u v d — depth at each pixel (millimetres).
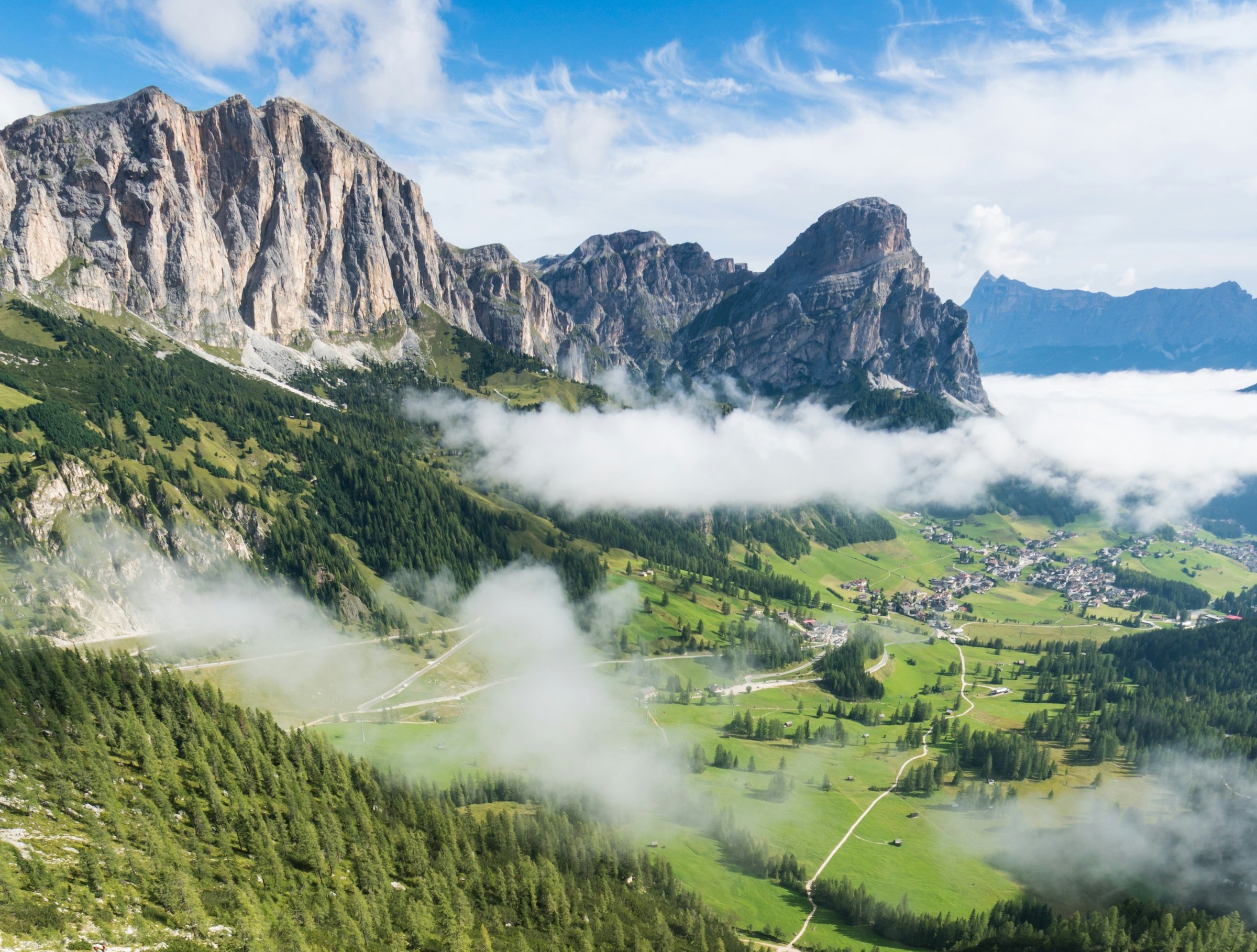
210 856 115125
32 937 75812
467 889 142625
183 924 90625
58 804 109375
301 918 107000
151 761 133875
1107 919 162625
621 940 139875
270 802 141875
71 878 89750
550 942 131875
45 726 133500
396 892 129500
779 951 161375
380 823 151375
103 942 79625
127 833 109312
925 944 170375
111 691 155875
